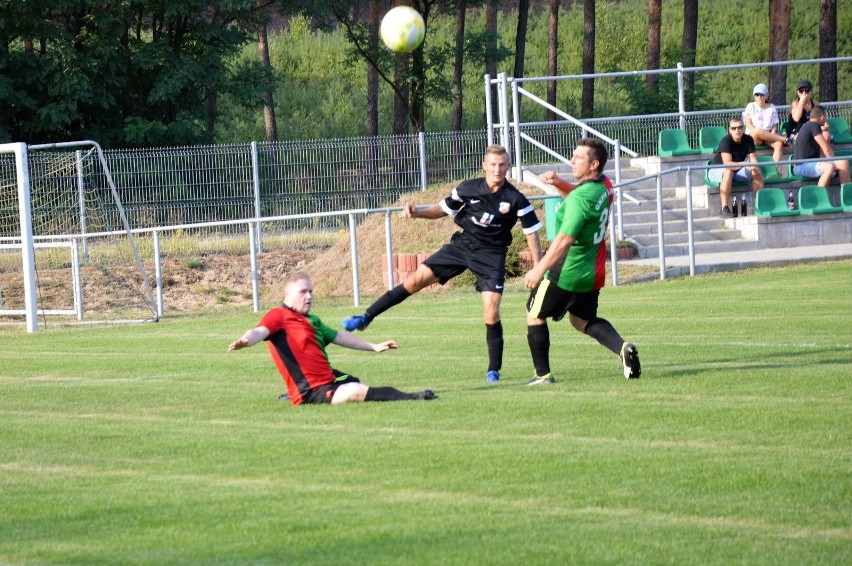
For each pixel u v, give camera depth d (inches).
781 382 787.4
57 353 1188.5
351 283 2074.3
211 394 840.3
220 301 2148.1
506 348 1061.1
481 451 590.6
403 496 506.3
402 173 2541.8
